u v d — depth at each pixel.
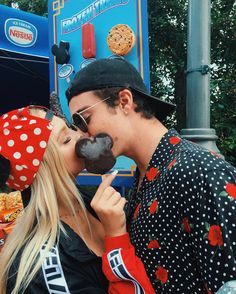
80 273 1.11
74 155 1.24
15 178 1.18
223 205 0.96
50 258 1.08
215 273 0.96
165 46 5.00
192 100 2.11
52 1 2.74
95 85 1.24
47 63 4.28
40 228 1.14
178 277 1.07
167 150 1.19
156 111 1.37
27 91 5.12
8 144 1.16
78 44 2.59
